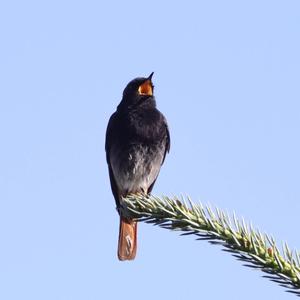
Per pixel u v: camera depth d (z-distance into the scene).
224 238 5.38
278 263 4.93
